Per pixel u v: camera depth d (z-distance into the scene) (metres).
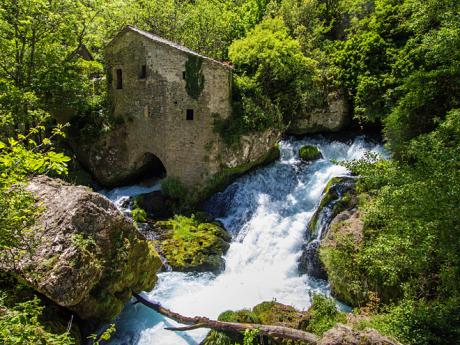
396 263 9.09
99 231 8.60
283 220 16.23
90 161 20.12
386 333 8.02
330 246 12.18
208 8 28.47
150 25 26.78
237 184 18.52
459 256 7.68
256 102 19.19
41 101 18.23
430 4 13.30
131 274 9.48
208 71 17.34
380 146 19.36
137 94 18.77
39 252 7.70
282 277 13.66
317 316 9.77
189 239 14.73
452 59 11.91
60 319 7.91
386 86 19.27
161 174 21.20
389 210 9.08
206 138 18.05
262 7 31.91
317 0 30.11
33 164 5.59
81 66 20.28
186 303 11.59
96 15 21.03
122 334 9.75
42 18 17.27
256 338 8.81
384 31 21.22
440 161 8.34
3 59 17.33
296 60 21.27
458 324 7.92
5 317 5.25
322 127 22.09
